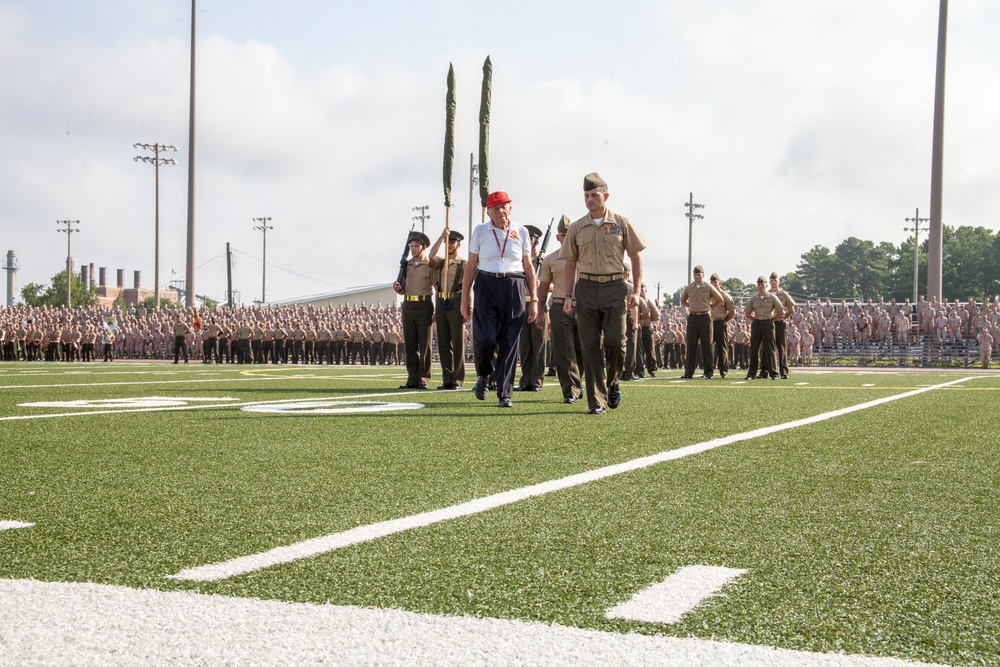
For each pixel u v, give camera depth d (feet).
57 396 29.94
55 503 11.07
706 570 8.00
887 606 6.99
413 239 36.52
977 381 45.11
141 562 8.26
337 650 5.98
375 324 111.86
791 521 10.05
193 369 64.39
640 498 11.36
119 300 405.18
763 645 6.12
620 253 24.43
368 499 11.34
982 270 355.15
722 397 30.94
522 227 28.02
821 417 22.52
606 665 5.72
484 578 7.73
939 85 98.43
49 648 6.01
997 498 11.47
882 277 391.86
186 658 5.84
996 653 6.03
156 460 14.64
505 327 26.91
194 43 127.24
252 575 7.82
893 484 12.47
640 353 53.16
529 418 22.17
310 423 20.48
